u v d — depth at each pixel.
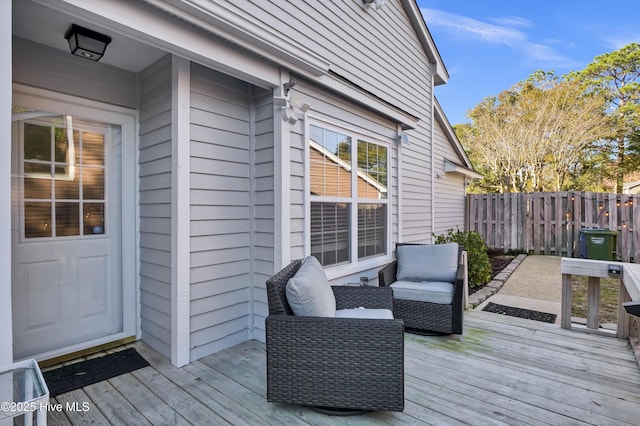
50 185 2.63
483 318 3.76
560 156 12.47
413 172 5.69
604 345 3.00
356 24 4.17
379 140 4.46
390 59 4.91
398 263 3.80
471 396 2.19
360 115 4.08
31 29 2.24
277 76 2.88
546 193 8.35
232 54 2.49
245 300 3.15
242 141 3.11
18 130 2.47
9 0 1.55
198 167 2.74
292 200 3.07
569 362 2.67
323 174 3.49
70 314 2.73
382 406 1.92
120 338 2.96
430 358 2.75
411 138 5.61
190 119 2.68
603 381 2.37
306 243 3.20
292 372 2.00
